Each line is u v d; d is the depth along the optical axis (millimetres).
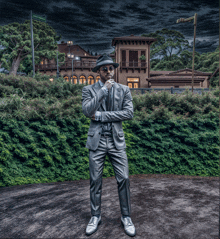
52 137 5102
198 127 5512
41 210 2848
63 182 4539
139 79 28000
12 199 3410
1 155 4504
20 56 36125
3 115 4953
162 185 3852
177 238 1938
